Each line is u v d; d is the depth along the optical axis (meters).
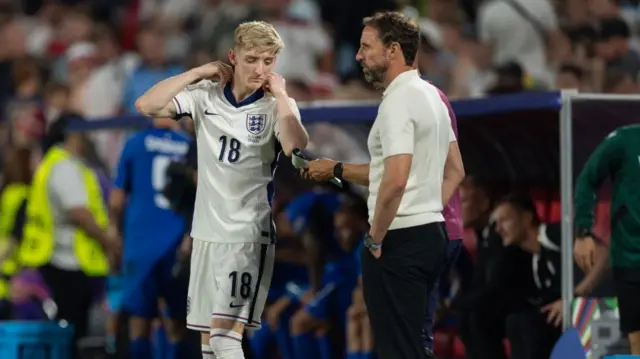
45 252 36.22
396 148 21.31
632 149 26.33
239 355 23.50
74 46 54.88
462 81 44.66
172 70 49.66
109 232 35.44
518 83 34.81
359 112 29.80
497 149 29.95
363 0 53.34
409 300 21.81
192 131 33.28
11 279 36.81
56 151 36.62
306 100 41.47
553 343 28.09
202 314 23.86
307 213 32.06
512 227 28.78
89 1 62.12
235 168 23.31
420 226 21.80
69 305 36.47
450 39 46.09
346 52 52.91
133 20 60.38
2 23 60.03
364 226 31.72
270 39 23.03
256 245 23.48
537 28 45.22
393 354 21.89
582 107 26.66
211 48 50.25
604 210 26.94
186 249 32.72
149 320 33.59
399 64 21.97
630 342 26.73
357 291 30.70
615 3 46.44
